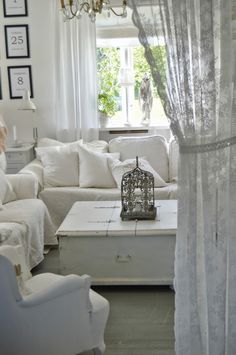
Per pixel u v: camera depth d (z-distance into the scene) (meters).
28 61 5.44
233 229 2.02
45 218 4.16
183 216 2.04
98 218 3.52
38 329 2.23
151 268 3.36
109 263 3.36
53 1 5.21
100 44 5.54
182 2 1.86
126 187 3.49
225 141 1.98
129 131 5.54
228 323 2.07
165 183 4.60
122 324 2.96
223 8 1.88
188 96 1.94
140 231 3.25
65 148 4.89
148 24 1.88
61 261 3.36
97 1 3.54
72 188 4.61
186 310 2.08
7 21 5.38
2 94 5.52
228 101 1.95
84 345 2.43
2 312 2.14
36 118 5.55
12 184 4.20
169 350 2.67
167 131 5.50
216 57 1.92
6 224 3.38
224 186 2.01
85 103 5.34
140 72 5.64
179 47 1.89
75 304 2.34
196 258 2.04
